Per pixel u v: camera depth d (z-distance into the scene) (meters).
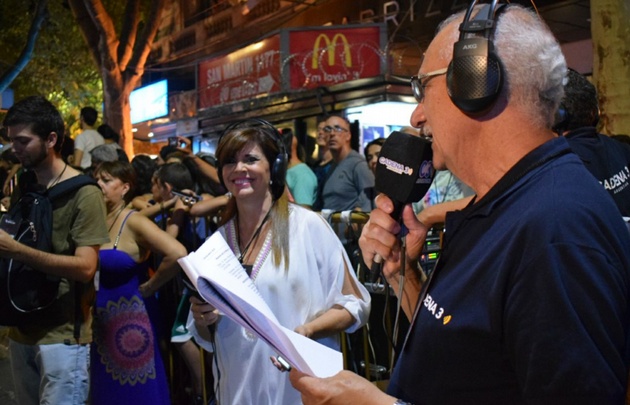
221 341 2.62
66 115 19.58
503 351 1.16
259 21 21.12
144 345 3.80
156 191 5.18
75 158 8.60
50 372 3.24
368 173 5.66
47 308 3.22
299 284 2.58
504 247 1.17
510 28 1.23
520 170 1.22
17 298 3.10
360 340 3.65
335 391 1.36
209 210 4.42
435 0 14.45
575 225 1.10
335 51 10.18
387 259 1.70
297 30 10.38
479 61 1.21
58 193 3.22
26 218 3.21
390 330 3.38
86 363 3.34
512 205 1.21
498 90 1.21
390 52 10.34
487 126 1.26
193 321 2.80
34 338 3.24
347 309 2.60
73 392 3.29
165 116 14.95
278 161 2.68
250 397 2.56
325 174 6.09
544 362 1.06
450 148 1.33
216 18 23.27
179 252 3.76
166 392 3.90
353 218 3.62
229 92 12.02
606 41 4.97
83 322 3.32
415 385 1.29
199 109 12.94
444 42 1.34
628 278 1.13
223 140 2.71
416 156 1.61
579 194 1.14
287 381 2.53
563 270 1.08
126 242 3.80
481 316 1.18
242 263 2.67
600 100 5.07
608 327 1.06
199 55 24.38
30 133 3.21
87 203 3.23
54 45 18.17
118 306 3.77
